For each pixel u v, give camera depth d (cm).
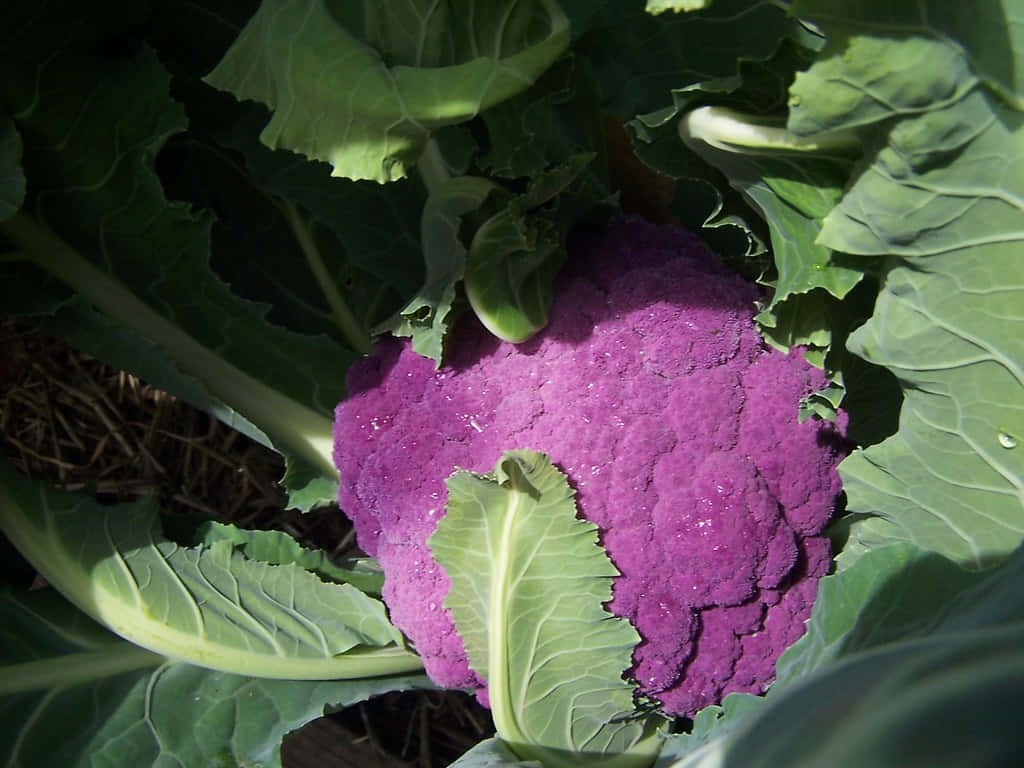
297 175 39
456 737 50
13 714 36
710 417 34
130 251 38
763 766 15
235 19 38
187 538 41
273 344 41
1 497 38
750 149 30
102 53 37
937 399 31
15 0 35
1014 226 26
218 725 37
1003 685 14
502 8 29
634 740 37
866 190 28
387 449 36
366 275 42
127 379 52
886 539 35
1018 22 23
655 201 45
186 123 36
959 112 25
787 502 35
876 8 24
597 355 34
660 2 26
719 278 36
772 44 33
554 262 36
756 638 36
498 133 33
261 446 53
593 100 39
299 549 41
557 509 31
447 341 36
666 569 34
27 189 37
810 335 34
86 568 38
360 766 48
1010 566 28
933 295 29
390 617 38
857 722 15
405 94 29
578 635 32
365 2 29
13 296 37
